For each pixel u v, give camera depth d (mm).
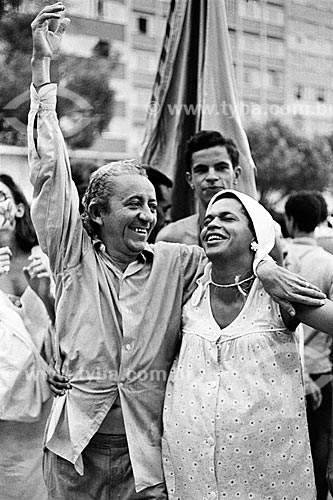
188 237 2793
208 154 2684
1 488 2621
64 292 2049
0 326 2615
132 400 2041
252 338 1917
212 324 1983
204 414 1914
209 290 2037
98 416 2031
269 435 1889
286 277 1877
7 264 2754
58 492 2102
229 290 1980
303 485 1944
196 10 2953
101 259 2080
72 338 2043
